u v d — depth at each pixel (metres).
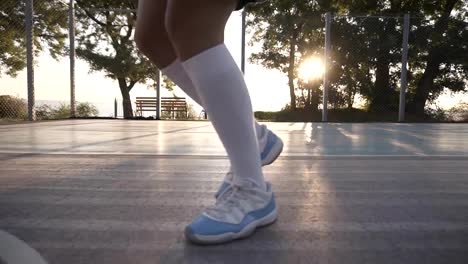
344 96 9.50
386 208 1.27
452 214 1.21
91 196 1.39
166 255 0.87
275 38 12.23
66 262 0.82
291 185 1.62
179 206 1.27
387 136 4.32
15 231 1.01
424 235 1.01
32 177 1.73
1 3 7.82
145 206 1.26
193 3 0.98
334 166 2.12
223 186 1.21
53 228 1.04
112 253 0.87
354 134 4.59
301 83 11.61
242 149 1.08
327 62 7.81
